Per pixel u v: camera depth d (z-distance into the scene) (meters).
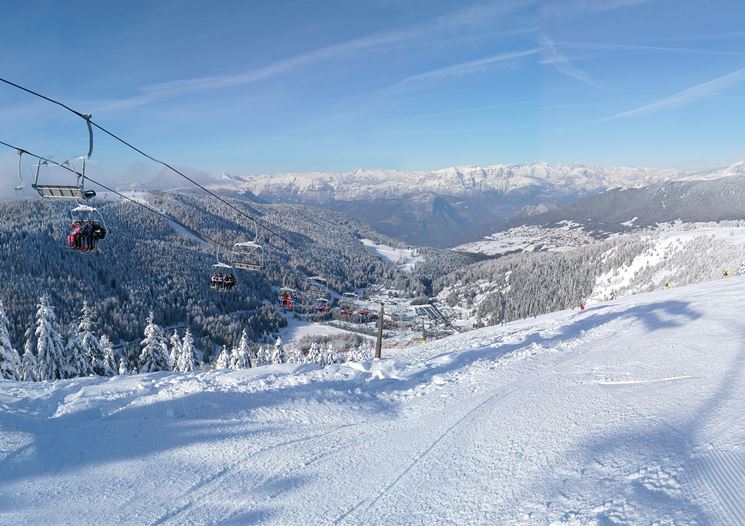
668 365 10.46
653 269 128.75
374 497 6.39
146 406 10.41
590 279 145.88
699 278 110.12
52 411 10.38
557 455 6.68
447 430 8.69
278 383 12.19
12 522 6.14
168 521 6.11
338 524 5.79
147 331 37.53
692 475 5.18
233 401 10.74
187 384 12.01
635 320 18.70
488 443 7.70
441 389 11.92
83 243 12.97
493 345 17.39
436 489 6.39
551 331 19.23
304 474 7.33
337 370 13.98
